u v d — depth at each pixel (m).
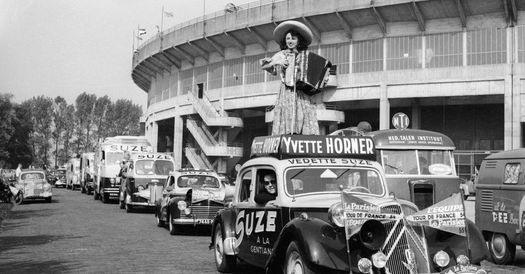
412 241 5.91
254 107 47.44
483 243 6.61
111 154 30.81
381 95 39.66
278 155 7.77
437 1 36.62
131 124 116.31
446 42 38.19
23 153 74.81
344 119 44.47
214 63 52.09
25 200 31.91
